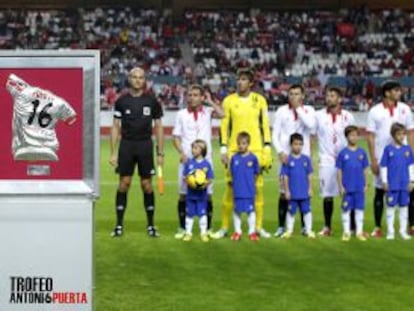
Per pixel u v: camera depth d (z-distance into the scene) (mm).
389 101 11930
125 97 11336
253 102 11531
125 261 9562
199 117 11648
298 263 9531
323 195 11883
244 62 49500
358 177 11516
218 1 54219
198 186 11078
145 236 11555
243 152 11273
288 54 50469
